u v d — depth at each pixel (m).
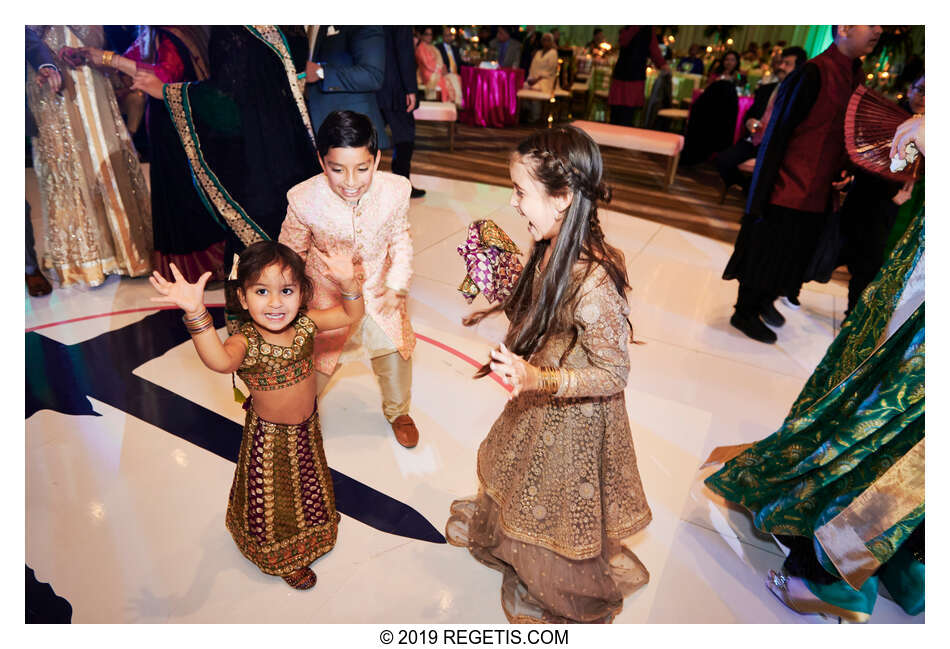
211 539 1.96
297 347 1.57
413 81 4.85
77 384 2.68
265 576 1.85
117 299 3.46
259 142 2.62
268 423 1.62
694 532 2.11
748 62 10.68
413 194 5.71
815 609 1.81
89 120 3.28
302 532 1.77
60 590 1.74
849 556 1.63
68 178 3.33
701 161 7.79
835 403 1.78
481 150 7.81
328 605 1.76
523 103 9.84
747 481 2.07
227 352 1.46
